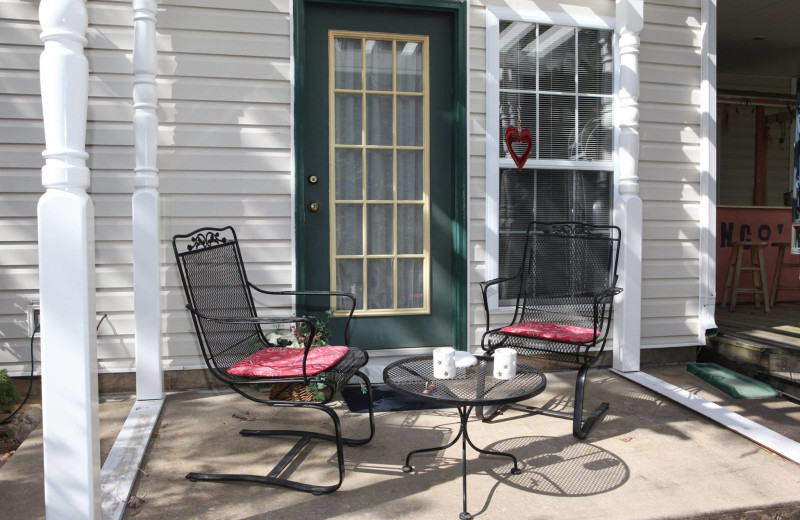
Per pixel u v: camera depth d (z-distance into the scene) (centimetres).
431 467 260
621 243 390
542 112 398
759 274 571
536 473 254
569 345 310
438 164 389
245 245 360
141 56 320
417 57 386
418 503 229
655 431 303
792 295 616
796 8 550
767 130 848
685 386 377
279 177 362
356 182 382
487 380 248
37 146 340
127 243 349
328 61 373
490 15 383
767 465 265
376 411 326
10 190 338
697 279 428
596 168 404
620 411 330
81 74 188
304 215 367
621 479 250
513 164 391
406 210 390
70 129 186
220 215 357
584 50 402
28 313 342
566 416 316
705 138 422
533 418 320
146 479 247
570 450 279
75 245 185
